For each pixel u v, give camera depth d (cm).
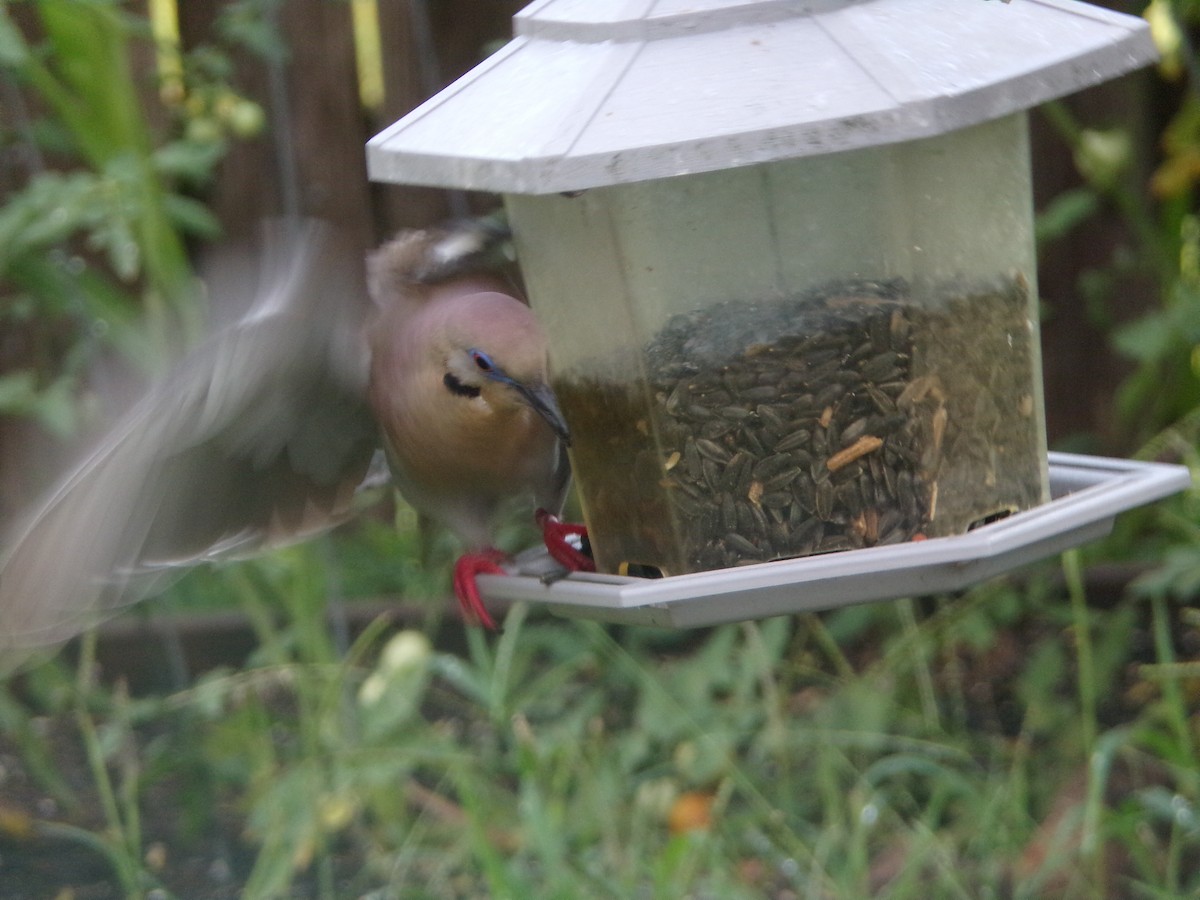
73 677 713
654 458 385
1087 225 756
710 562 385
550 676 603
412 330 428
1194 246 728
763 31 340
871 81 319
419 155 346
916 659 620
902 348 372
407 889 537
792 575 338
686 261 374
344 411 439
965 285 379
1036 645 696
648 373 381
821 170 366
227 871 588
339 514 466
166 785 650
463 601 436
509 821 568
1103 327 761
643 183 370
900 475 377
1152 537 747
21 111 640
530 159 317
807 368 375
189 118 663
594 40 351
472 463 438
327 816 562
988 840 535
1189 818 500
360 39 761
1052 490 417
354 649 575
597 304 388
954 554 334
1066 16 357
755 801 553
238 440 411
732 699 666
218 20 661
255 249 666
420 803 620
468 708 682
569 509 700
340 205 770
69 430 609
